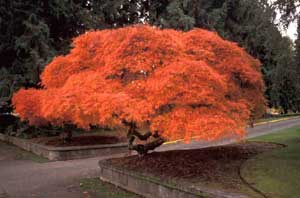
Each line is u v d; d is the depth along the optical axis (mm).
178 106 7129
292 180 7062
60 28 20297
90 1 20922
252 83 9461
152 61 7633
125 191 8312
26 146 16656
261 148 11641
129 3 23141
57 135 18516
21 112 14594
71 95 7938
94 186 8914
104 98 7168
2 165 12836
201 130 6488
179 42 8055
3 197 8188
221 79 7578
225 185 6840
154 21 23500
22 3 18000
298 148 11031
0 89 17359
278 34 10562
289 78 11141
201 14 24375
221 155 10070
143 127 8352
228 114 7293
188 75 7105
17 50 17938
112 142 15797
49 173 10984
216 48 8938
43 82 11812
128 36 7840
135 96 7527
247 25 25234
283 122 27219
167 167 8469
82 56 9508
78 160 13594
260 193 6297
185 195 6695
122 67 7828
